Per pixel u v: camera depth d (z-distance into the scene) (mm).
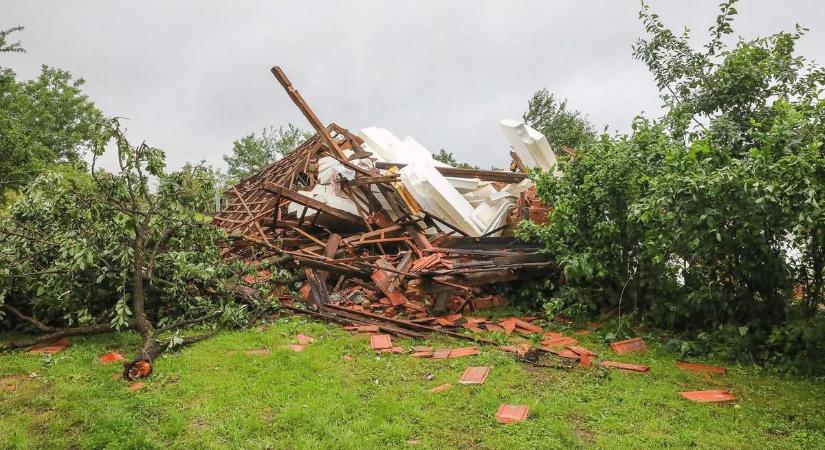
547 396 4859
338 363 5738
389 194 10148
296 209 10891
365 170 10445
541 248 8945
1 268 6598
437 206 10375
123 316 6207
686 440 4020
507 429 4160
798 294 6461
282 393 4844
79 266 6180
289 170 12609
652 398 4871
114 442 3977
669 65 8172
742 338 6090
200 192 7508
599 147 7531
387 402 4645
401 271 8266
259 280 8461
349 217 10016
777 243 6145
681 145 6512
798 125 5371
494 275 8477
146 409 4574
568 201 7523
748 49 7492
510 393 4902
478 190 11859
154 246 7410
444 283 7895
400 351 6137
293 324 7242
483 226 10672
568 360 5922
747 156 6328
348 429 4141
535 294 8594
